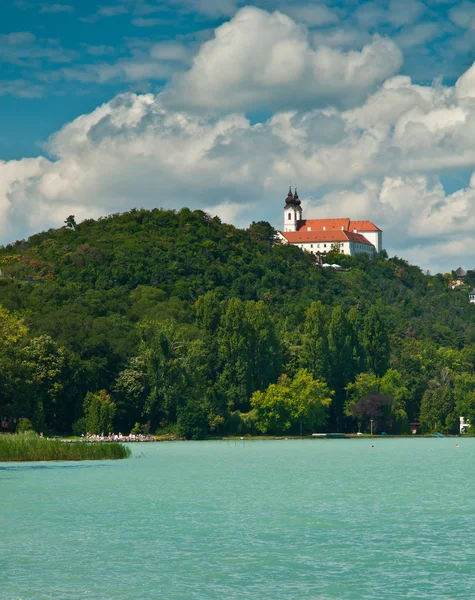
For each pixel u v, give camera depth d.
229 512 128.00
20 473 191.00
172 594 80.12
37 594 80.44
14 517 123.12
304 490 157.88
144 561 93.25
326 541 103.88
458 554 95.88
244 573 87.75
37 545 101.94
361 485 167.38
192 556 95.56
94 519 121.25
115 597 79.31
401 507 133.38
